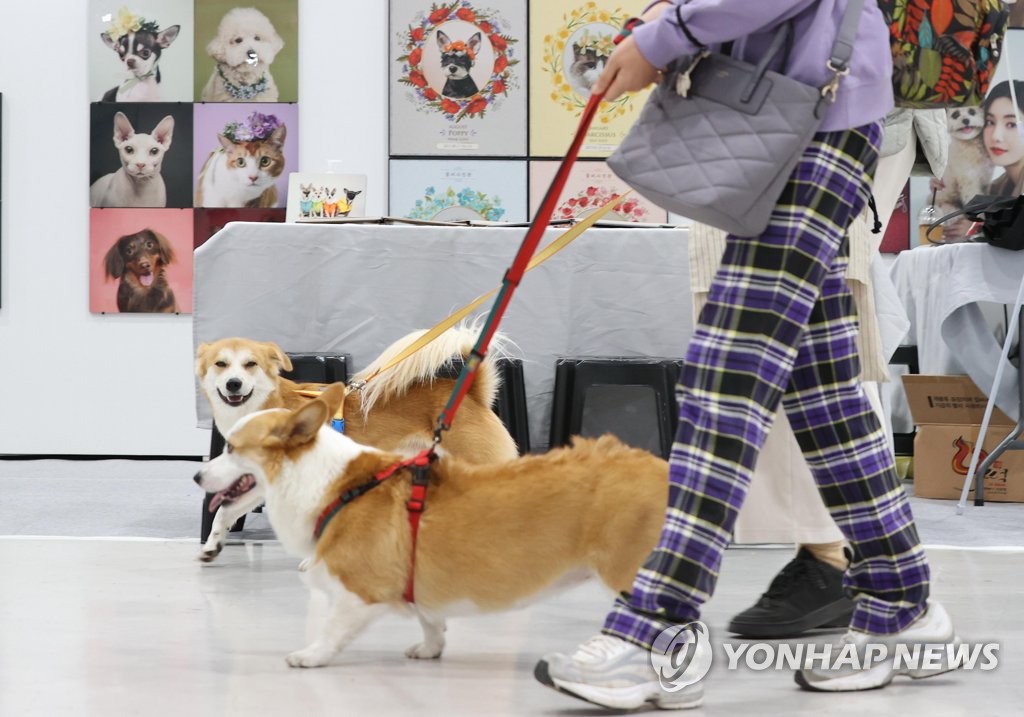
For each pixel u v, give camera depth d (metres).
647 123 1.57
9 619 2.25
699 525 1.51
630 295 3.38
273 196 6.16
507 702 1.62
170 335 6.16
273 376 3.20
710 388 1.53
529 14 6.07
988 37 1.71
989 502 4.43
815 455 1.70
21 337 6.16
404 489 1.86
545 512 1.79
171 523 3.73
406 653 1.95
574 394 3.30
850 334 1.67
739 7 1.45
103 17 6.09
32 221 6.14
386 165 6.17
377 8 6.13
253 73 6.12
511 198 6.13
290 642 2.05
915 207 6.04
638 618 1.53
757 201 1.48
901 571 1.68
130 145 6.12
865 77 1.54
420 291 3.37
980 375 4.42
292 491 1.91
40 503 4.21
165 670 1.83
